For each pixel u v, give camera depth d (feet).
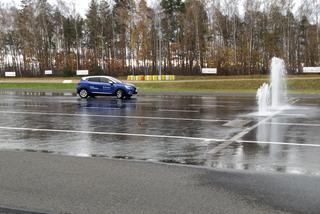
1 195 18.54
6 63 290.97
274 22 236.22
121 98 89.35
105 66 267.80
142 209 16.55
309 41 241.76
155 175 21.63
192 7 238.27
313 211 16.07
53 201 17.67
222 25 238.68
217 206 16.75
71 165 23.90
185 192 18.66
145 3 242.17
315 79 137.59
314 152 28.99
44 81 180.86
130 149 30.78
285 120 47.85
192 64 257.14
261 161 26.17
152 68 254.68
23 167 23.43
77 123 46.29
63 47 271.49
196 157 27.66
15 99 87.86
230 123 45.39
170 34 263.70
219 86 142.20
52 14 277.64
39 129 41.68
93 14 272.72
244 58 228.84
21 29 265.95
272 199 17.57
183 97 94.94
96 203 17.33
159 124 45.01
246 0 232.73
